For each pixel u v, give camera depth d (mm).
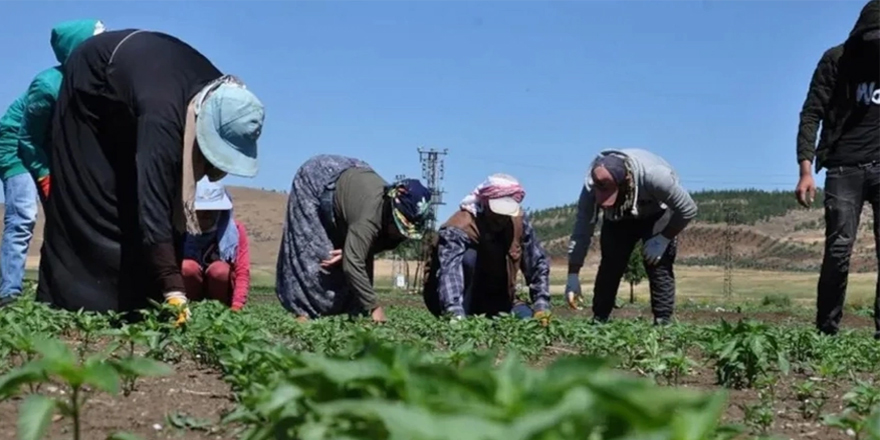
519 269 9781
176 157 6684
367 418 1850
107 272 7176
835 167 9141
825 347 7684
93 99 7035
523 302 10039
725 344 6199
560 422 1437
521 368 1753
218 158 6707
